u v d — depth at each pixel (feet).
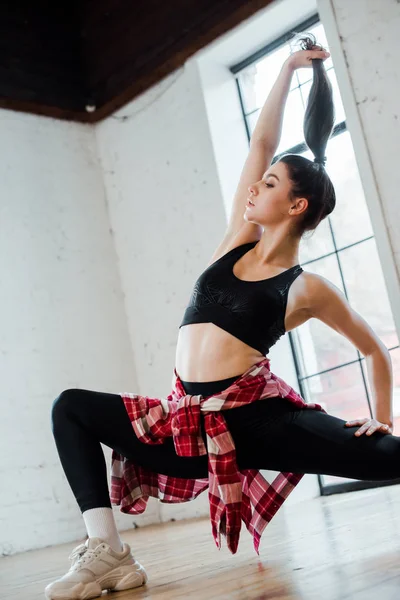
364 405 13.73
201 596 5.27
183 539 10.78
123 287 17.01
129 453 6.27
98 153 17.58
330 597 4.52
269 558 6.84
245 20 14.44
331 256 14.03
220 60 15.48
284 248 6.21
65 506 15.07
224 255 6.37
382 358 6.32
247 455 6.04
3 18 16.58
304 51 6.81
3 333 15.11
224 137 15.26
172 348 15.92
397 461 5.53
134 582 6.15
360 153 12.04
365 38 12.06
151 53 16.17
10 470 14.56
